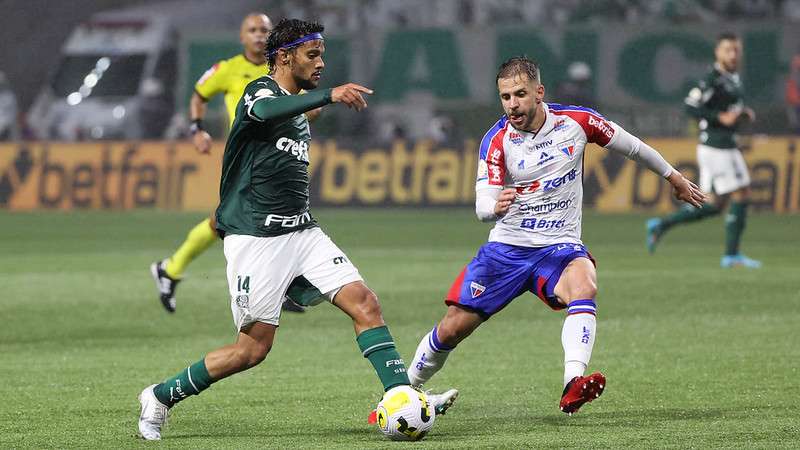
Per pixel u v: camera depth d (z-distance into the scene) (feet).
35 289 151.94
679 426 70.85
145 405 69.51
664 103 342.44
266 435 70.08
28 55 407.64
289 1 380.78
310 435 69.92
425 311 130.93
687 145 279.28
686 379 88.22
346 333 118.01
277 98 65.82
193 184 307.58
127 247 213.05
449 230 243.40
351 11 371.56
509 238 75.92
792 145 272.72
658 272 163.32
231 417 76.02
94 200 312.29
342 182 300.20
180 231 247.70
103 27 378.53
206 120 348.79
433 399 73.56
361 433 70.38
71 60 373.40
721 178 171.32
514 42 352.90
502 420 74.18
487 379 90.48
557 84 337.11
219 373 69.05
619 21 362.74
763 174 273.54
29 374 94.27
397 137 334.03
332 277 68.90
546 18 369.09
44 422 74.38
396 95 359.05
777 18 354.74
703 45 341.21
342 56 361.71
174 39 377.50
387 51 359.87
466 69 356.18
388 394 67.36
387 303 136.98
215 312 132.26
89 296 145.18
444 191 293.23
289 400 82.02
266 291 68.39
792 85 318.45
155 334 117.50
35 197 315.78
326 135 347.15
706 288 145.59
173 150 310.24
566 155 74.69
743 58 339.16
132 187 310.04
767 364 94.22
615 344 106.52
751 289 144.25
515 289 76.13
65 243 221.25
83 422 74.38
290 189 68.59
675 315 124.67
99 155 314.35
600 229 239.91
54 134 358.84
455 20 373.20
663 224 180.96
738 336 109.91
